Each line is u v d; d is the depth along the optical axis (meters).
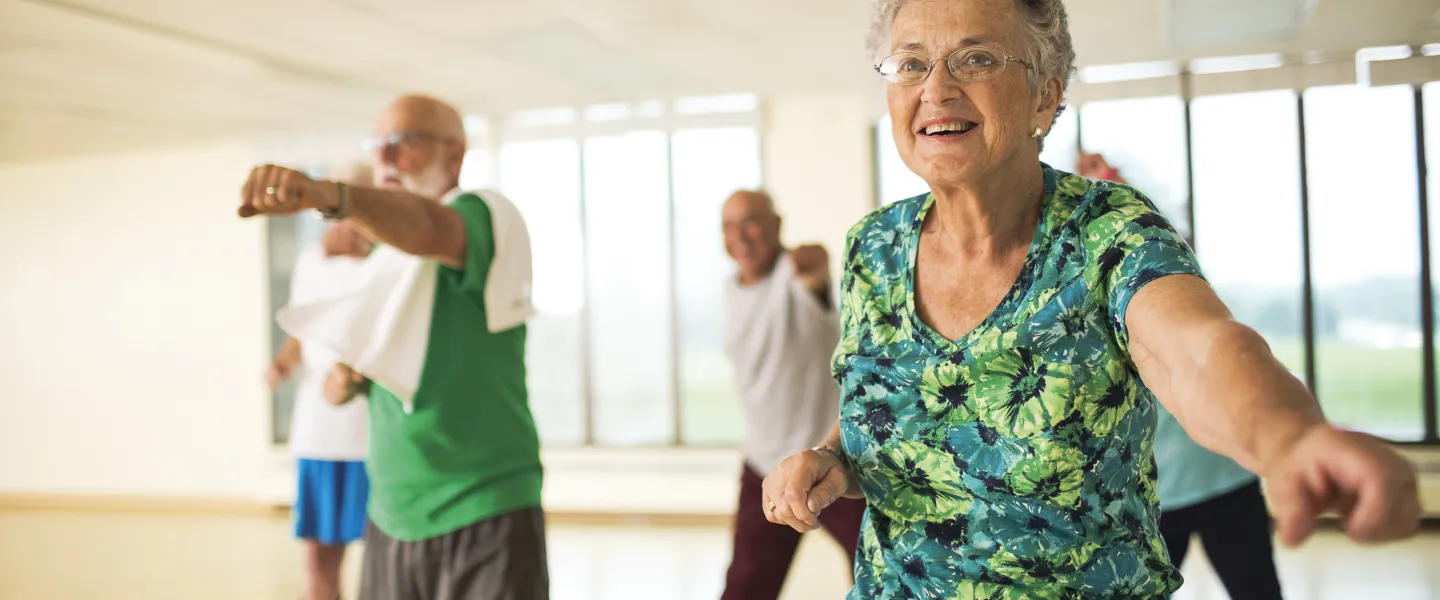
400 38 5.28
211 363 8.08
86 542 6.81
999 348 1.01
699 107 7.12
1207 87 6.27
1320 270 6.27
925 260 1.11
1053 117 1.10
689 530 6.65
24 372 8.42
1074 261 0.99
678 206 7.32
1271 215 6.31
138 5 4.65
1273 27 5.44
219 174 8.03
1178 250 0.92
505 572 1.93
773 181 7.03
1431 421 6.09
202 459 8.09
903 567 1.10
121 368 8.25
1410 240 6.14
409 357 1.93
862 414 1.13
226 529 7.23
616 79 6.39
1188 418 0.73
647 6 4.81
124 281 8.24
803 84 6.62
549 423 7.55
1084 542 1.01
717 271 7.27
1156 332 0.85
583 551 6.07
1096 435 1.00
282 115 7.07
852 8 4.90
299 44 5.34
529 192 7.55
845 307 1.19
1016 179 1.04
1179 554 2.78
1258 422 0.61
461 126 2.28
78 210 8.33
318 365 3.78
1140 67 6.39
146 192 8.20
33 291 8.41
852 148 6.87
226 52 5.46
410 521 1.97
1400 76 5.93
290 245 8.05
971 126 1.03
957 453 1.05
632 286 7.41
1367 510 0.50
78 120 6.96
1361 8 5.07
